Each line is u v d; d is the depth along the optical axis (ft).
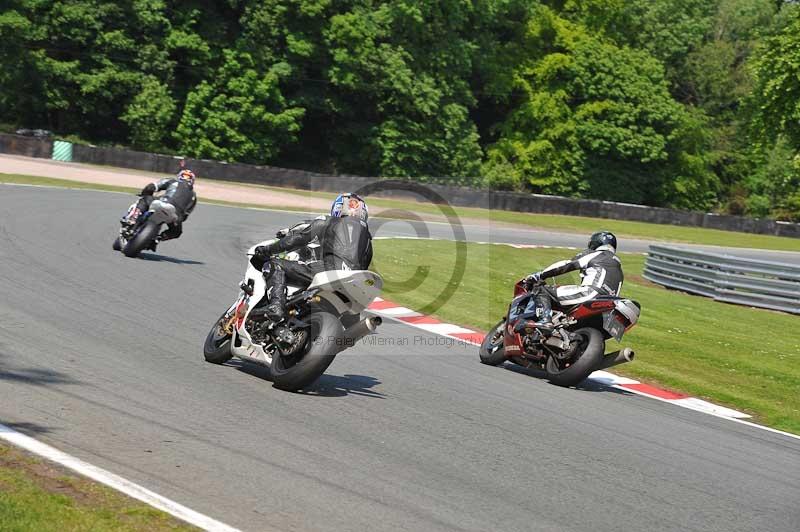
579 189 471.62
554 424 60.75
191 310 85.25
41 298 79.92
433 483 45.21
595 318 78.07
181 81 395.55
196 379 59.88
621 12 520.01
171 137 386.52
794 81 265.13
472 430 56.24
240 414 52.90
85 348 64.13
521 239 238.48
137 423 48.44
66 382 54.44
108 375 57.57
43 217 142.51
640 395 76.38
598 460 53.21
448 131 422.82
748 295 157.17
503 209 339.98
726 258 159.53
